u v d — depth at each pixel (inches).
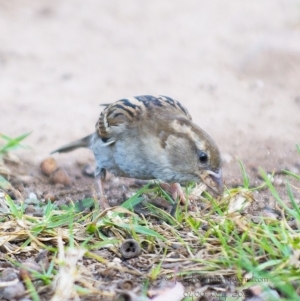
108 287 317.1
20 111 592.1
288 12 842.2
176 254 342.6
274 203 406.3
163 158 382.6
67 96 627.2
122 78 669.3
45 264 330.6
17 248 350.3
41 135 543.5
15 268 334.0
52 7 866.1
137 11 864.9
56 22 820.6
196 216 374.3
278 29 777.6
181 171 380.8
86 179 466.6
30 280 314.2
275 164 474.6
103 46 756.0
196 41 764.0
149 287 317.4
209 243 346.9
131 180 452.8
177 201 390.9
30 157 501.7
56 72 684.7
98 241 355.9
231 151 499.5
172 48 747.4
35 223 365.4
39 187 450.3
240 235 353.1
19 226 358.9
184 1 904.3
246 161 480.1
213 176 375.6
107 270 327.6
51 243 355.3
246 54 693.9
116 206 388.2
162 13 858.8
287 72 657.6
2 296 312.8
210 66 693.9
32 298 309.6
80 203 410.0
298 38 695.7
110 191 439.5
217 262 327.0
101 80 665.0
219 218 365.7
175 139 378.0
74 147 466.9
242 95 623.5
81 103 611.8
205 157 373.1
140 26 816.9
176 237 355.6
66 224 370.9
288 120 567.8
